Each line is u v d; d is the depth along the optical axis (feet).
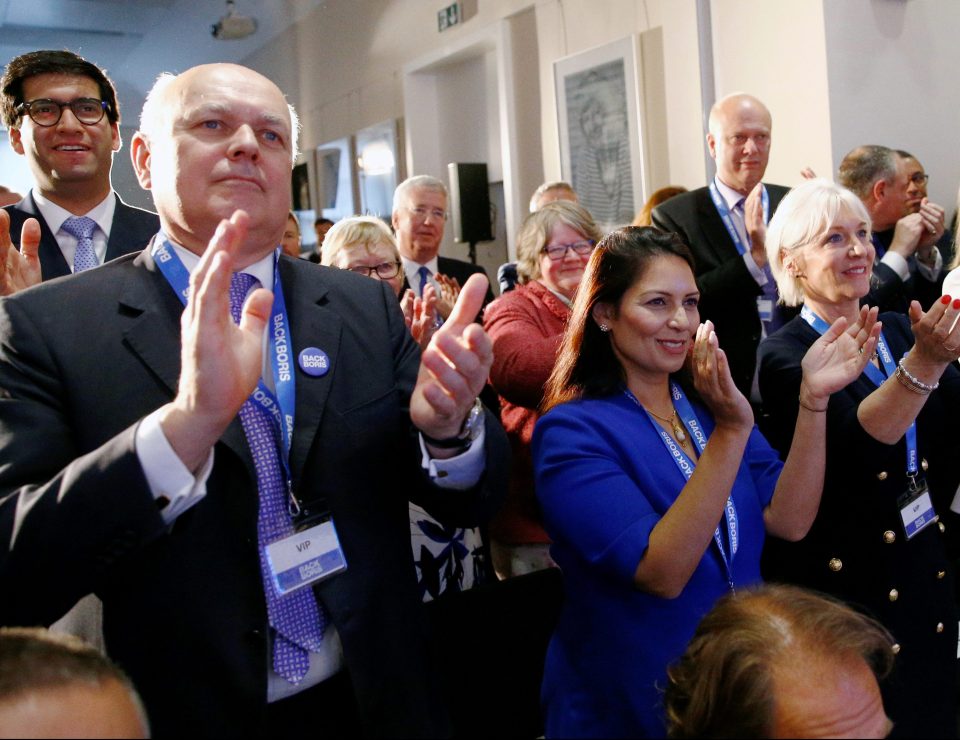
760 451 6.00
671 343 5.22
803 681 3.05
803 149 14.42
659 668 4.65
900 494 6.25
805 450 5.55
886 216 11.84
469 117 20.72
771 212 10.62
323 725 4.06
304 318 4.36
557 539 5.08
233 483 3.88
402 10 21.20
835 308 6.79
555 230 8.61
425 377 3.97
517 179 19.30
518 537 8.33
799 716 3.01
